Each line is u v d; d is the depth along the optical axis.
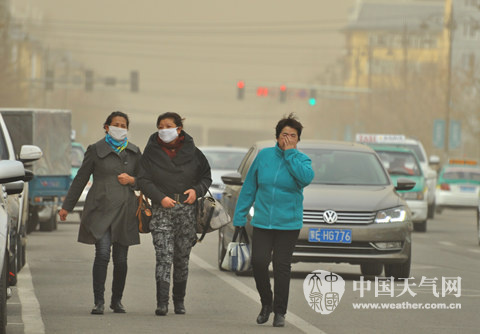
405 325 27.84
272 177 26.95
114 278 29.16
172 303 31.34
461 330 27.22
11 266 32.94
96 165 29.02
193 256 47.59
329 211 37.44
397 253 37.84
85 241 29.02
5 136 36.59
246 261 27.77
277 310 26.92
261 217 26.98
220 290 34.62
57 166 63.59
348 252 37.53
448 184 101.62
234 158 70.44
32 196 62.28
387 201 38.38
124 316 28.25
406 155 73.50
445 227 79.00
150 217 28.58
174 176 28.23
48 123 63.75
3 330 23.02
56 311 28.97
